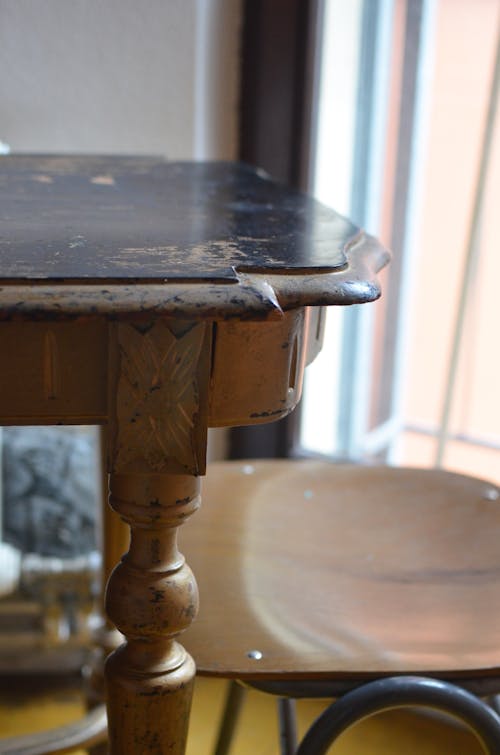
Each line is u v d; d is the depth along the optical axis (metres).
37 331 0.54
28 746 1.11
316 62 1.56
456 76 1.75
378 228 1.75
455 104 1.76
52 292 0.49
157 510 0.63
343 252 0.61
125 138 1.45
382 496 1.03
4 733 1.41
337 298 0.53
